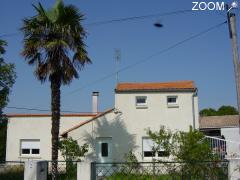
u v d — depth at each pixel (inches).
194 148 658.2
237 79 618.5
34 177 446.3
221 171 477.1
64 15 893.2
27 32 893.2
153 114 1031.6
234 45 628.7
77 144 970.7
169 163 525.3
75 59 905.5
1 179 500.4
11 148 1148.5
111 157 1021.2
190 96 1031.6
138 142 1022.4
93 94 1242.6
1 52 1072.2
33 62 894.4
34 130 1150.3
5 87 1092.5
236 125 1283.2
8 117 1157.7
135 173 512.4
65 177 539.2
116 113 1034.1
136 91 1038.4
